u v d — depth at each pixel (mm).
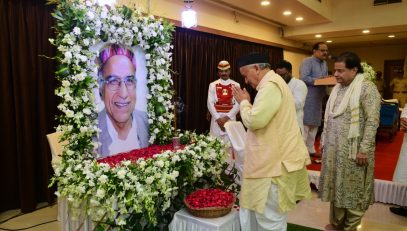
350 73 2406
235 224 1973
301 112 3582
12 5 3109
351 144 2381
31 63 3283
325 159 2568
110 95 2344
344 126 2410
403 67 10680
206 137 2705
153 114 2699
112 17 2254
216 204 1924
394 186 3328
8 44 3109
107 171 1839
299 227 2803
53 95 3473
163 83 2730
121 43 2416
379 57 11109
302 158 1812
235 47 6406
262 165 1751
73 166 1959
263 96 1705
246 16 6598
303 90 3541
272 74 1804
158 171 1961
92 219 1901
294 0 5363
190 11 3934
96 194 1730
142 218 1988
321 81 4168
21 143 3229
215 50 5824
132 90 2525
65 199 2180
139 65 2592
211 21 5598
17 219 3064
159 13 4492
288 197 1765
